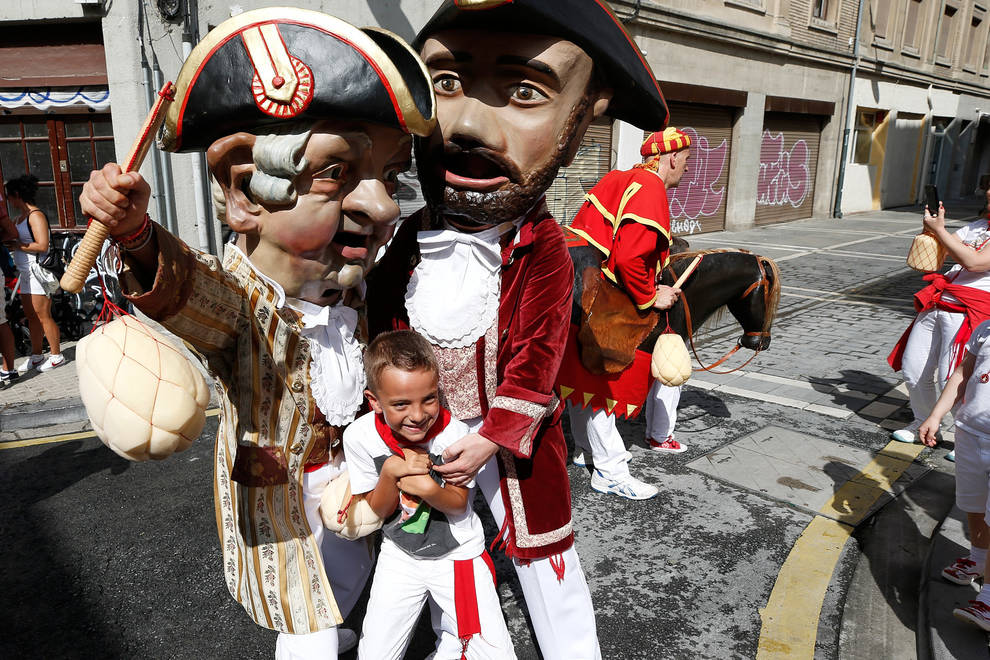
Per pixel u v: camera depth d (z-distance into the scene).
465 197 1.83
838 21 17.16
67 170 7.02
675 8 12.40
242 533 1.79
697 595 2.91
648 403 4.27
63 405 4.96
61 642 2.59
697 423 4.79
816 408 5.10
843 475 4.00
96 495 3.77
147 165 6.41
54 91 6.72
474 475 1.83
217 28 1.46
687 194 14.56
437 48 1.79
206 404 1.51
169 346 1.46
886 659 2.54
